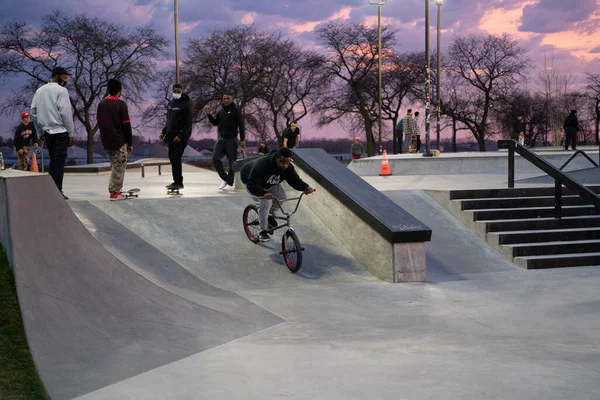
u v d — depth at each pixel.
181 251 9.52
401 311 7.24
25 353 4.84
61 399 4.43
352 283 8.84
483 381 4.83
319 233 10.58
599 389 4.65
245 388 4.69
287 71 58.69
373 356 5.50
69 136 9.78
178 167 12.55
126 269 6.87
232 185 14.33
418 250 8.99
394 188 15.44
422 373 5.03
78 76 50.84
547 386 4.71
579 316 6.98
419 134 30.31
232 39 55.19
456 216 11.70
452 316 7.00
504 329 6.45
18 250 5.69
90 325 5.64
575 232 10.95
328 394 4.57
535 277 9.31
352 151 39.44
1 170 8.75
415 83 60.44
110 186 10.93
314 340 6.02
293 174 9.12
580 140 60.03
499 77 61.62
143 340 5.71
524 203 11.80
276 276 8.98
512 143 12.02
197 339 5.95
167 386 4.72
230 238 10.13
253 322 6.66
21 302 5.29
